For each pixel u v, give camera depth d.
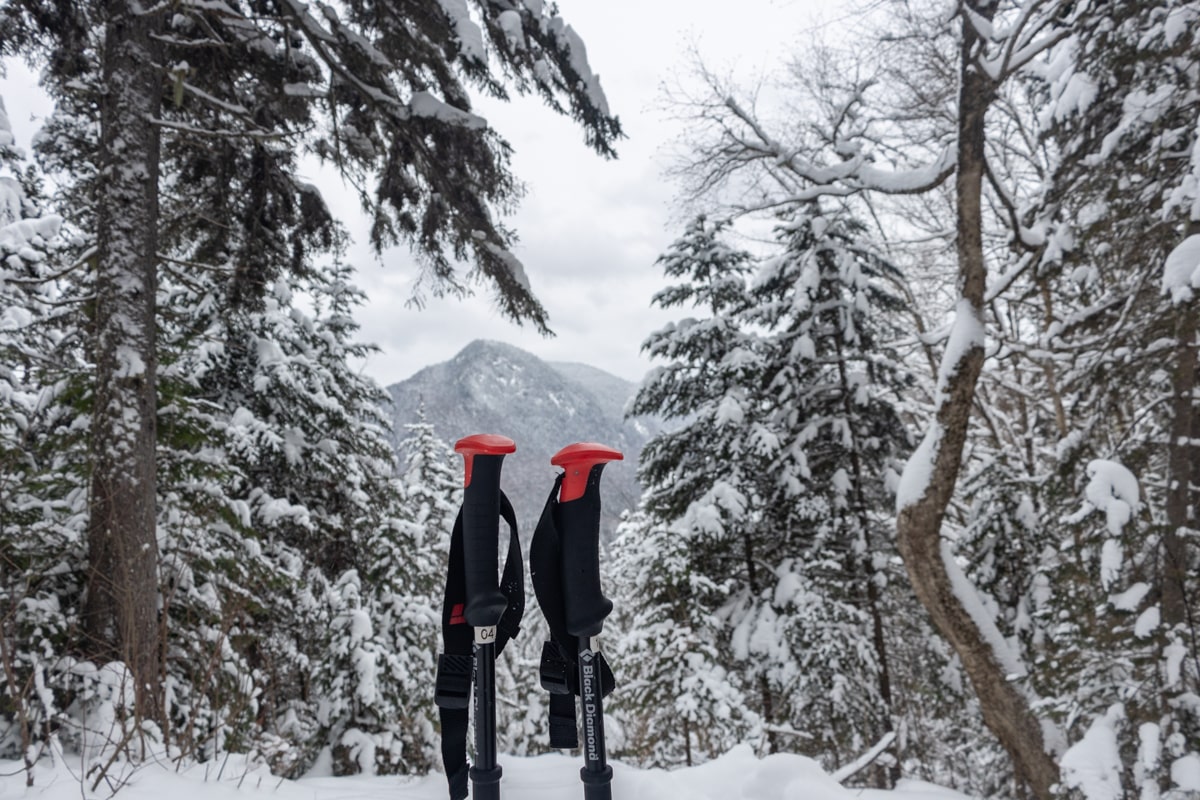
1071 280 8.96
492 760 1.58
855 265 11.19
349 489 11.61
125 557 4.32
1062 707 5.91
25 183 8.51
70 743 3.59
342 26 5.90
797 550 11.67
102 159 5.27
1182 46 6.32
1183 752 4.72
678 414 12.88
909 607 11.34
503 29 6.23
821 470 11.67
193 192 7.21
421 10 6.00
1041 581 9.73
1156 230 6.50
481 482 1.64
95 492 4.66
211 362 9.90
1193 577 5.32
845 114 10.45
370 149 6.88
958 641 7.52
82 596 4.43
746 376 11.78
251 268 7.29
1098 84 7.51
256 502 9.91
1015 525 10.14
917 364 16.39
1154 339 6.42
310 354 12.12
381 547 9.34
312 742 8.47
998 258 13.30
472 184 6.69
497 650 1.82
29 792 2.46
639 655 10.73
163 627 3.79
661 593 11.16
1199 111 6.21
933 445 7.81
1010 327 14.34
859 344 11.71
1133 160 7.06
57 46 6.29
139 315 5.05
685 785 2.41
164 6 5.13
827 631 10.08
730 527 11.12
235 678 4.15
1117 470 5.88
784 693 10.24
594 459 1.69
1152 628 5.13
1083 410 7.77
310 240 7.75
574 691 1.80
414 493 14.88
